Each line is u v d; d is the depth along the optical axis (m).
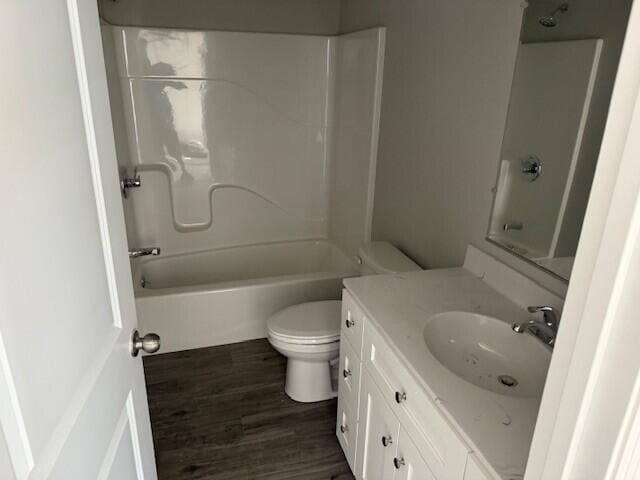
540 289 1.52
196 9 2.99
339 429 2.00
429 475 1.18
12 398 0.59
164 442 2.07
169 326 2.67
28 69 0.65
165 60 2.96
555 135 1.46
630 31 0.47
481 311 1.55
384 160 2.65
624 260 0.48
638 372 0.48
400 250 2.53
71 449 0.75
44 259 0.69
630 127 0.47
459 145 1.95
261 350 2.77
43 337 0.68
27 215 0.64
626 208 0.47
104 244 0.97
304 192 3.53
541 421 0.63
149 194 3.15
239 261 3.48
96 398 0.88
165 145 3.12
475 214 1.87
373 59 2.61
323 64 3.25
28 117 0.65
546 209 1.51
